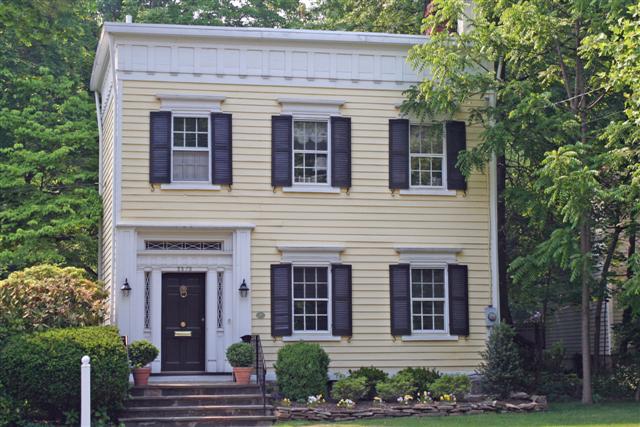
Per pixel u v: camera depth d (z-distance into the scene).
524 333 36.97
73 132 30.59
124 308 24.89
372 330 26.22
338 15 40.31
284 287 25.75
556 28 24.84
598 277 30.53
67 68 34.19
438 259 26.84
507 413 23.73
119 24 25.41
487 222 27.22
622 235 28.36
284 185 26.05
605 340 33.16
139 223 25.14
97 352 21.22
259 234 25.86
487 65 27.39
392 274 26.45
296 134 26.59
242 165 25.97
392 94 26.98
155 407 22.27
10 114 30.69
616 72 21.09
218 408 22.36
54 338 21.34
